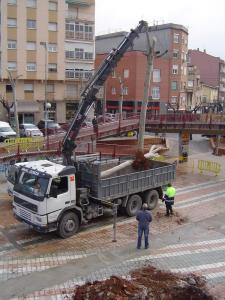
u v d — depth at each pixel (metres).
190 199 20.70
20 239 14.53
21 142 27.62
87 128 30.80
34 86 50.94
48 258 12.98
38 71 50.44
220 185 24.09
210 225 16.72
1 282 11.30
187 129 30.02
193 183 24.45
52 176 13.86
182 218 17.45
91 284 10.98
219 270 12.45
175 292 10.62
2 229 15.46
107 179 15.99
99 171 15.75
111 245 14.18
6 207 18.22
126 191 16.91
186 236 15.34
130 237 14.98
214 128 28.77
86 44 54.00
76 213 14.99
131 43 19.59
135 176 17.17
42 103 51.53
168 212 17.61
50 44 50.88
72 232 14.93
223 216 18.02
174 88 70.81
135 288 10.65
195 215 18.00
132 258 13.14
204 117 30.73
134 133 40.78
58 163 16.27
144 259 13.09
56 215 14.21
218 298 10.66
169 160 32.22
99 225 16.19
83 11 54.53
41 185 13.91
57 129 38.09
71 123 18.52
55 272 11.99
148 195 18.06
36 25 49.53
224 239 15.16
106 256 13.24
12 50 48.59
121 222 16.62
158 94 68.25
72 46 53.03
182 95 73.31
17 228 15.61
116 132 29.83
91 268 12.32
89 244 14.21
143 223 13.79
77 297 10.30
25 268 12.21
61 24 51.16
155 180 18.19
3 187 21.58
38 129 41.34
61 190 14.29
